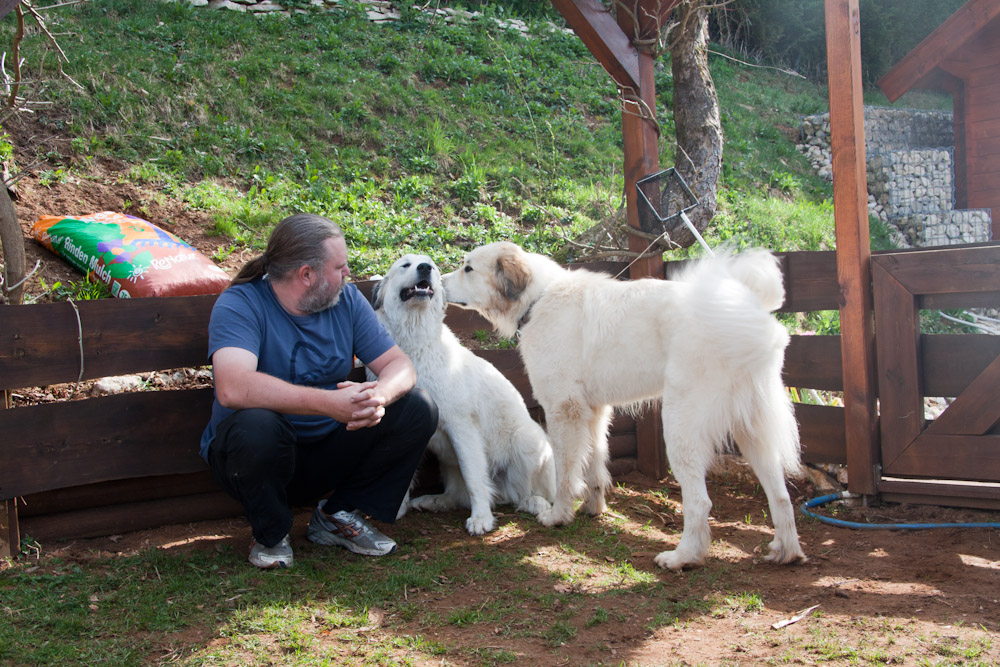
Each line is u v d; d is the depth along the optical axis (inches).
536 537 135.8
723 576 116.9
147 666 83.4
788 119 552.1
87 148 248.5
